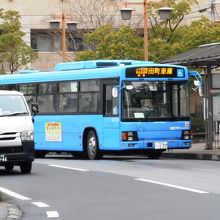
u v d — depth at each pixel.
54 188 23.91
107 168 31.44
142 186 23.92
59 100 41.03
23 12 87.94
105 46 61.09
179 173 28.53
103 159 39.25
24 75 43.88
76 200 20.89
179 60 40.72
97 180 26.08
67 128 40.31
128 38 60.78
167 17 48.88
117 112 36.59
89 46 70.44
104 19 77.69
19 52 71.25
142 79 37.00
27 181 26.17
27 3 87.94
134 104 36.72
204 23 61.31
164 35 63.50
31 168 30.31
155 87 37.38
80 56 63.19
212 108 43.31
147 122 36.94
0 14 72.75
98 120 37.91
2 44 70.50
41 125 42.25
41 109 42.31
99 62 39.09
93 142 38.50
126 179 26.23
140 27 76.94
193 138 53.16
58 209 19.23
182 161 36.56
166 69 37.66
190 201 20.12
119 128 36.41
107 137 37.31
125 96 36.47
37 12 87.88
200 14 83.75
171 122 37.66
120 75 36.44
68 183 25.30
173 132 37.69
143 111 36.97
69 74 40.31
